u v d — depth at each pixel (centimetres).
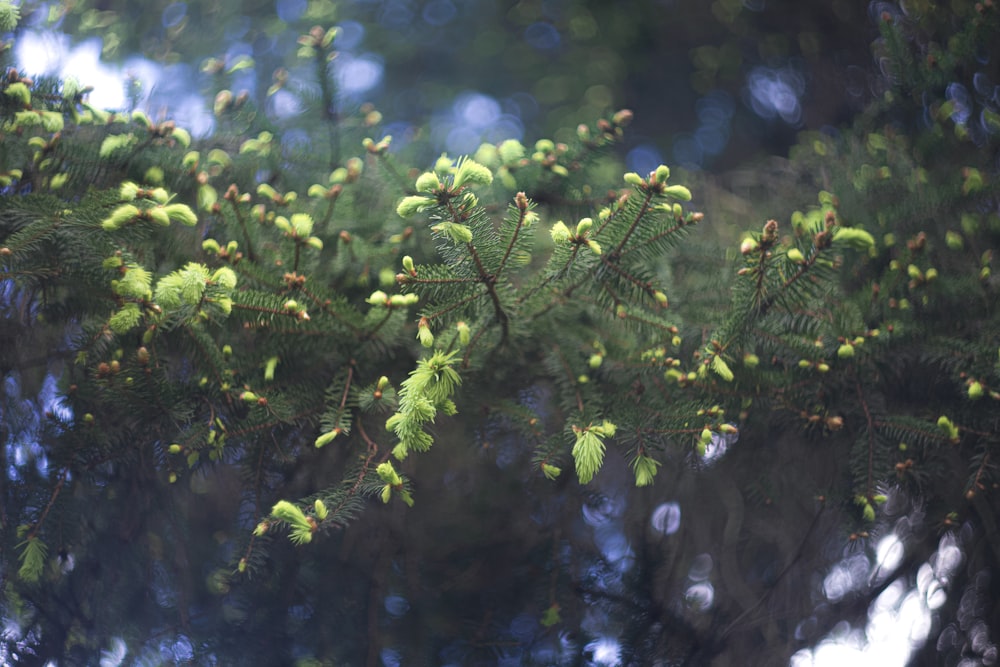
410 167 140
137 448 133
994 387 129
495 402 135
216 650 138
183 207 123
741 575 144
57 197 128
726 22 231
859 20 190
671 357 133
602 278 126
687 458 135
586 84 245
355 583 141
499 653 142
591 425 127
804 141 162
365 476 126
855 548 134
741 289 125
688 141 246
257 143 138
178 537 140
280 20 170
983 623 137
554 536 144
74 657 137
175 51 163
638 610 140
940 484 135
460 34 254
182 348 129
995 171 138
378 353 132
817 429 132
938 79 140
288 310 126
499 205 137
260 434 131
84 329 127
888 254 135
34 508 131
